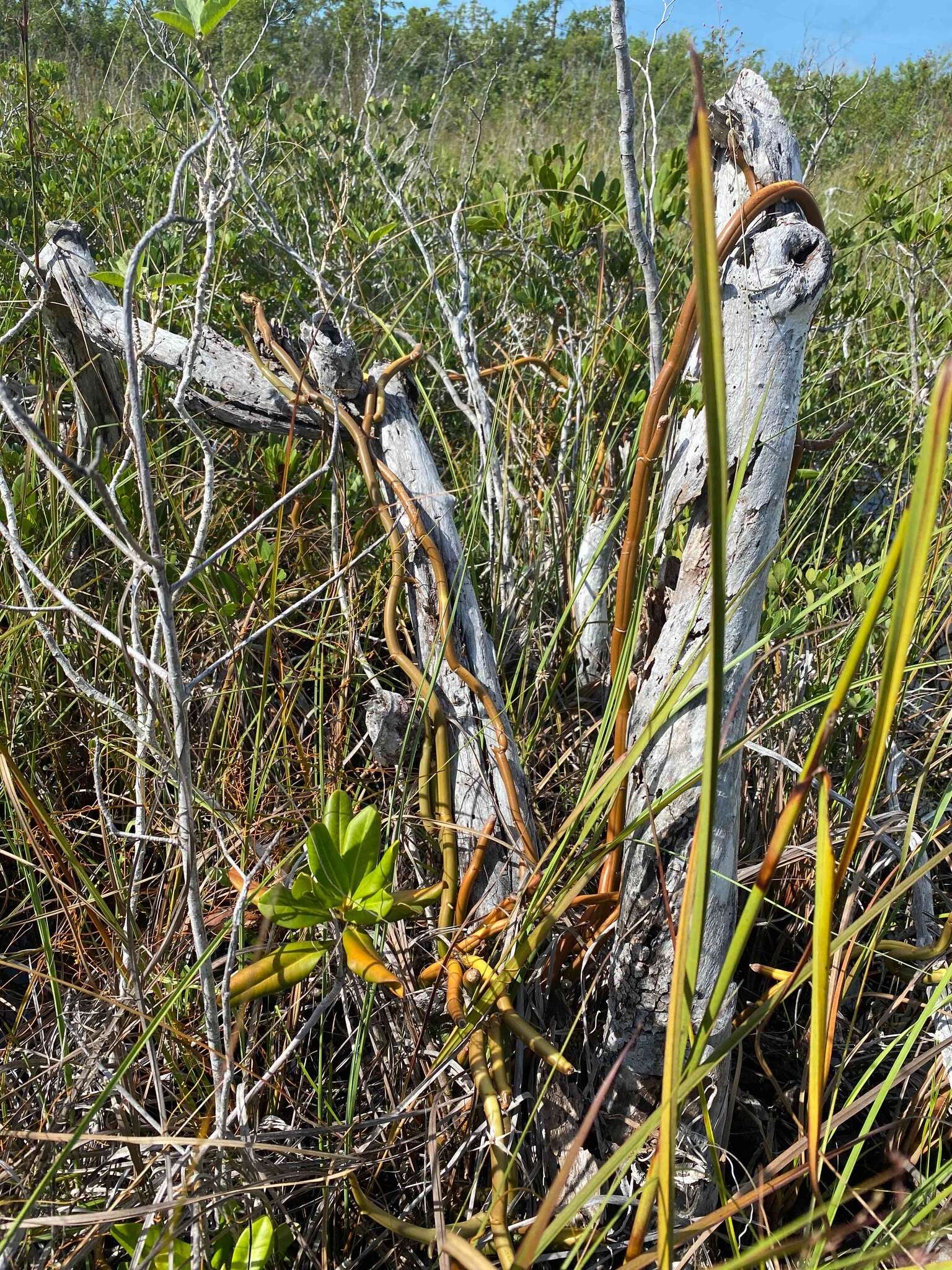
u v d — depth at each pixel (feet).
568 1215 2.99
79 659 6.79
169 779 5.00
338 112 13.16
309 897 3.77
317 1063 5.39
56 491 7.00
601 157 17.54
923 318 12.03
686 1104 4.72
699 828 2.51
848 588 7.50
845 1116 4.10
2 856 6.23
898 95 21.43
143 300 6.88
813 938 2.85
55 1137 3.85
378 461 5.94
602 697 7.63
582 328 10.07
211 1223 4.17
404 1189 4.79
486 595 7.86
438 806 5.63
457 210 8.60
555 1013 5.49
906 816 6.14
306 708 6.82
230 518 8.25
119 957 4.80
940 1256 4.07
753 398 4.35
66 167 11.66
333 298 8.72
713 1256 5.00
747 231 4.30
